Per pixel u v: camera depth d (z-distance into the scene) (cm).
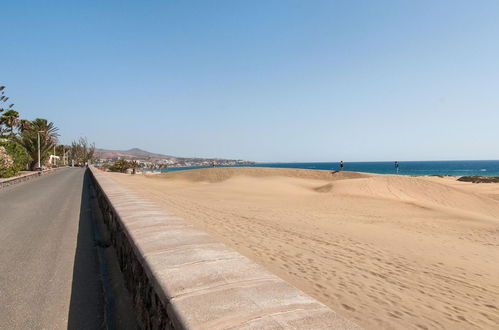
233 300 167
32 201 1219
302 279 474
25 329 288
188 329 138
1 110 4691
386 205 1886
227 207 1386
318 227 1028
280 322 143
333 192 2528
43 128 5238
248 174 4347
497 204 2555
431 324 351
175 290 181
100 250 544
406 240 923
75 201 1229
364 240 858
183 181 4200
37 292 369
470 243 973
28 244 583
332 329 137
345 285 461
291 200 1992
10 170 2684
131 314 312
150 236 315
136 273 297
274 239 751
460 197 2597
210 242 291
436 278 549
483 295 477
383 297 425
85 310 325
